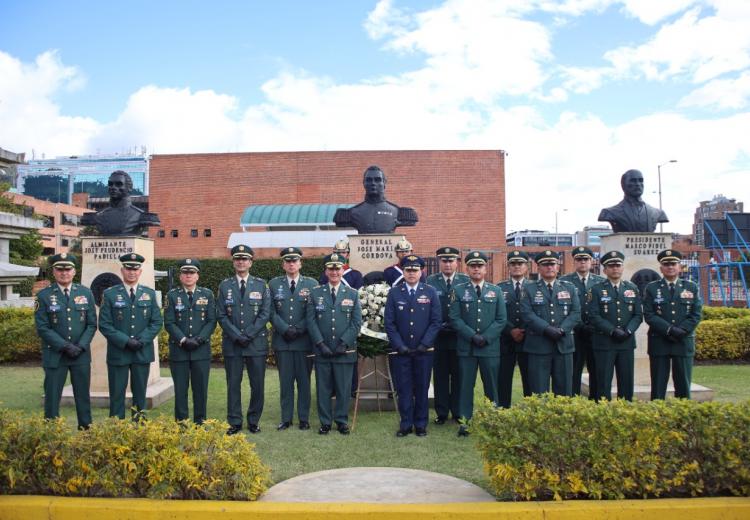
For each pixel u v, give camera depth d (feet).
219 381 27.91
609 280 20.31
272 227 82.48
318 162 84.53
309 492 13.09
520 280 21.42
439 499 12.64
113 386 18.83
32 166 284.61
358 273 23.48
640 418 12.10
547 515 11.29
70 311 18.43
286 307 19.62
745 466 12.04
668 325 19.92
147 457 12.05
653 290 20.58
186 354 19.25
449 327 19.89
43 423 13.07
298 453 16.78
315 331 18.89
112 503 11.65
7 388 26.68
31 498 11.91
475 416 13.06
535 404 12.98
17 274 40.22
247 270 19.90
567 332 18.76
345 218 25.72
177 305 19.36
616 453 11.93
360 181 83.87
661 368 20.47
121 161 285.23
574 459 11.97
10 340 32.83
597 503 11.54
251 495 12.30
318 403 19.04
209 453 12.48
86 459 12.14
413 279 19.12
